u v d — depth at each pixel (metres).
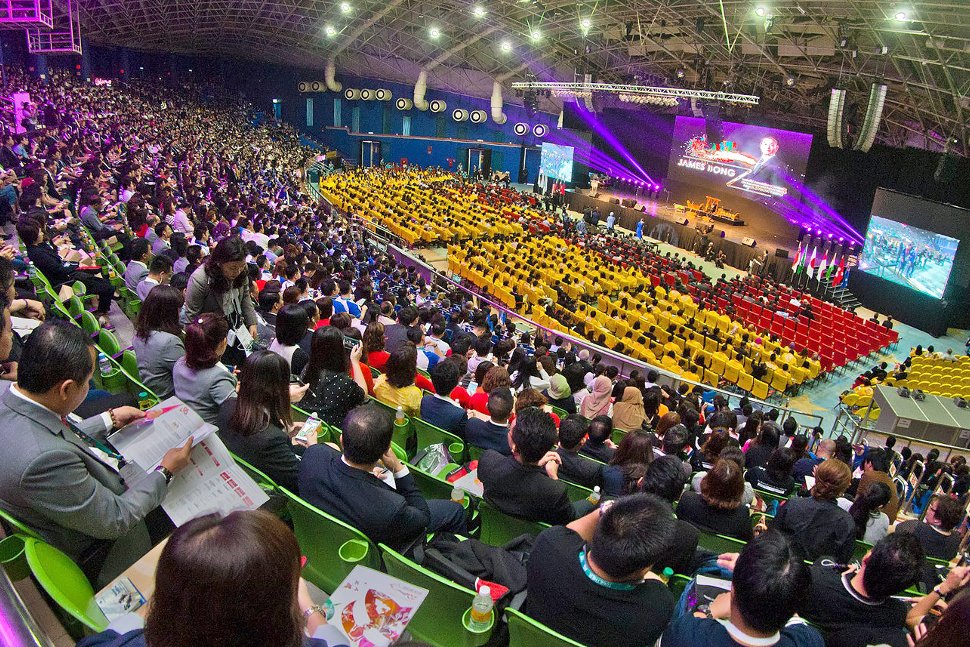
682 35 31.70
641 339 20.09
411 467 4.73
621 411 8.90
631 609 2.68
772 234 34.66
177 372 4.39
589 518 2.99
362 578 2.79
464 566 3.39
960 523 5.96
